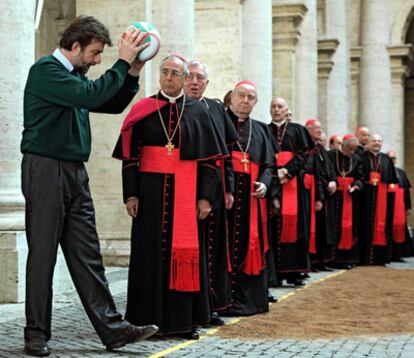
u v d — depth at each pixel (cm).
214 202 1063
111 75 886
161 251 1035
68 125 902
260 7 2505
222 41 2481
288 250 1675
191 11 1905
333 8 3738
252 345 1009
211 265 1156
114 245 1864
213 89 2486
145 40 904
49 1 2605
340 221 2269
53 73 886
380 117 4309
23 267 1316
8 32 1330
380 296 1555
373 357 955
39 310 901
